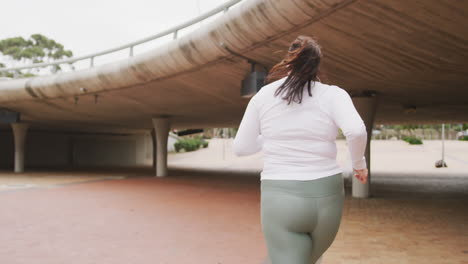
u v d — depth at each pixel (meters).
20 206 10.98
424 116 22.83
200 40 10.39
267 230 1.95
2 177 22.23
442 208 10.80
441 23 6.57
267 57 9.83
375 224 8.38
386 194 14.33
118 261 5.53
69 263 5.43
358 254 5.85
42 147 36.75
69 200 12.30
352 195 13.72
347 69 10.08
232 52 9.97
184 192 14.80
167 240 6.83
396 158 48.28
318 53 2.04
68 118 25.69
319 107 1.93
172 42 11.67
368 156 13.41
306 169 1.90
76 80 16.33
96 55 16.09
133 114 23.06
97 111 22.03
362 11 6.70
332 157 1.97
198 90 14.91
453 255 5.80
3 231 7.60
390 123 29.52
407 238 6.98
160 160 23.53
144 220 8.84
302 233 1.92
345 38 8.00
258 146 2.16
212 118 25.14
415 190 15.80
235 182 19.67
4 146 34.97
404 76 10.47
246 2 8.30
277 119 1.98
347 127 1.81
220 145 73.44
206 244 6.55
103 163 41.88
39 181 19.59
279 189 1.91
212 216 9.43
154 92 15.91
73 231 7.60
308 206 1.86
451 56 8.26
